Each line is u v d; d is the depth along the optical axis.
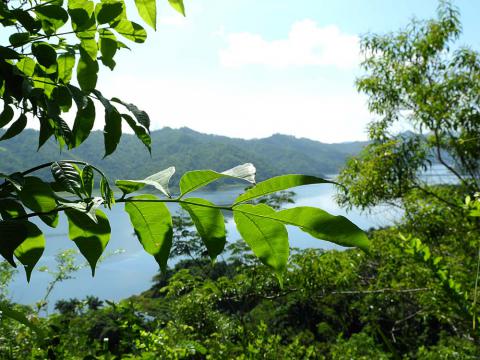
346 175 7.40
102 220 0.66
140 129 0.81
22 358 2.33
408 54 7.22
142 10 0.86
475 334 1.84
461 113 6.57
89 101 0.80
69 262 4.91
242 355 3.84
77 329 2.96
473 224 5.78
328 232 0.58
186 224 5.52
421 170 6.83
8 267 4.21
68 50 0.83
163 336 2.85
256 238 0.61
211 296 5.47
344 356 4.38
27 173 0.62
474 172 6.90
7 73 0.66
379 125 7.22
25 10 0.73
